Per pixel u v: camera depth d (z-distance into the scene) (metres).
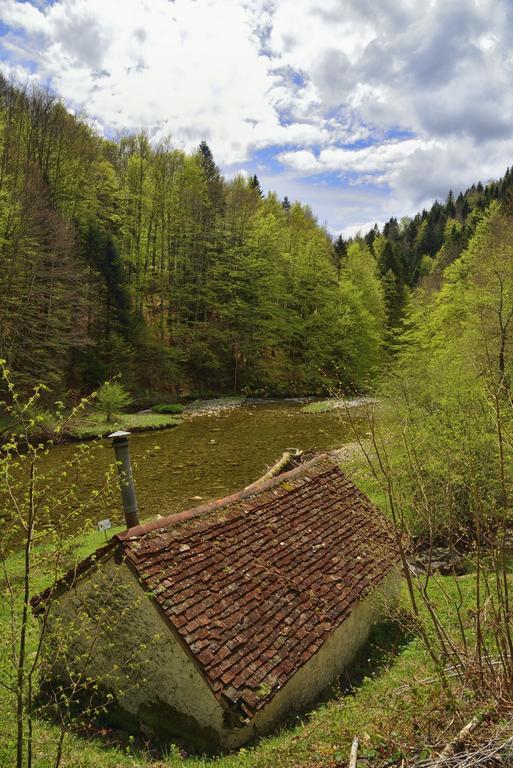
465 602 8.86
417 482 6.07
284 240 55.31
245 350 48.00
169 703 6.34
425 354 25.20
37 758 5.19
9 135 36.00
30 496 4.24
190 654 5.99
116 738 6.43
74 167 44.69
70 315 35.31
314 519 9.62
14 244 30.42
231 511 8.63
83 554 12.16
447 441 9.55
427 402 15.50
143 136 51.34
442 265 64.56
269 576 7.72
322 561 8.68
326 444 27.42
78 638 7.07
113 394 31.77
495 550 4.88
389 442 9.22
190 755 5.92
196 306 48.81
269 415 37.25
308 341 47.97
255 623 6.84
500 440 4.61
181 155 55.25
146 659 6.49
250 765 5.04
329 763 4.41
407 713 4.60
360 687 7.06
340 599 8.04
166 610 6.25
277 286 49.06
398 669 7.26
